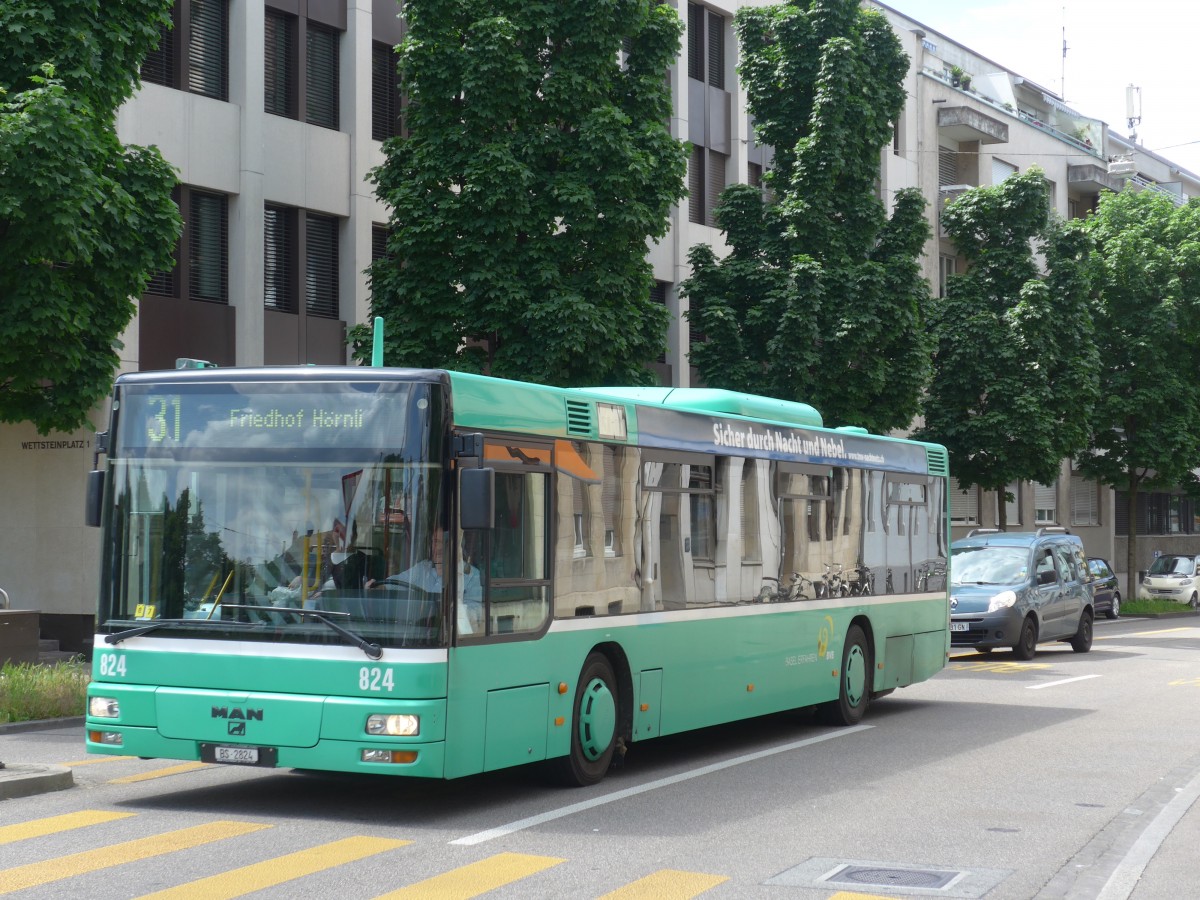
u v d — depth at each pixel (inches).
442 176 876.6
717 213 1219.9
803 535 587.5
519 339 879.1
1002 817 398.6
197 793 417.1
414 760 356.8
